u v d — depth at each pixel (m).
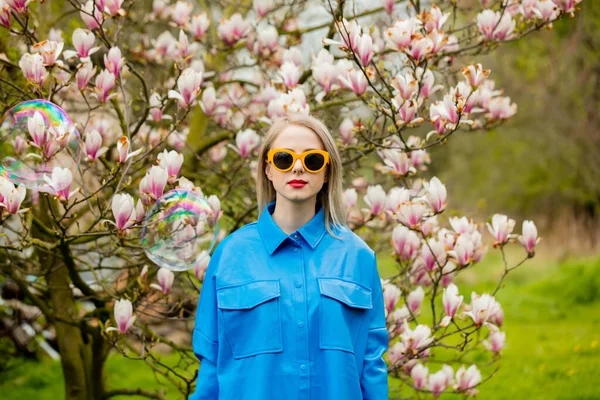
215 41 4.11
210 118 3.87
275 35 3.59
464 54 3.37
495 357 3.07
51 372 5.70
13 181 2.40
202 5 4.16
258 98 3.87
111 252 3.20
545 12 3.07
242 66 3.82
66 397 3.81
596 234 11.70
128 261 3.42
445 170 13.38
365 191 4.00
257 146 3.59
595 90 9.58
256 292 2.03
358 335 2.09
